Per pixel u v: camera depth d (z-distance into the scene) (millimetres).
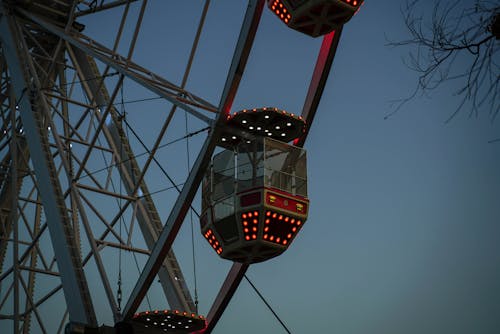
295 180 25984
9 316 36750
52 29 37094
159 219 34281
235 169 26000
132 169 36188
